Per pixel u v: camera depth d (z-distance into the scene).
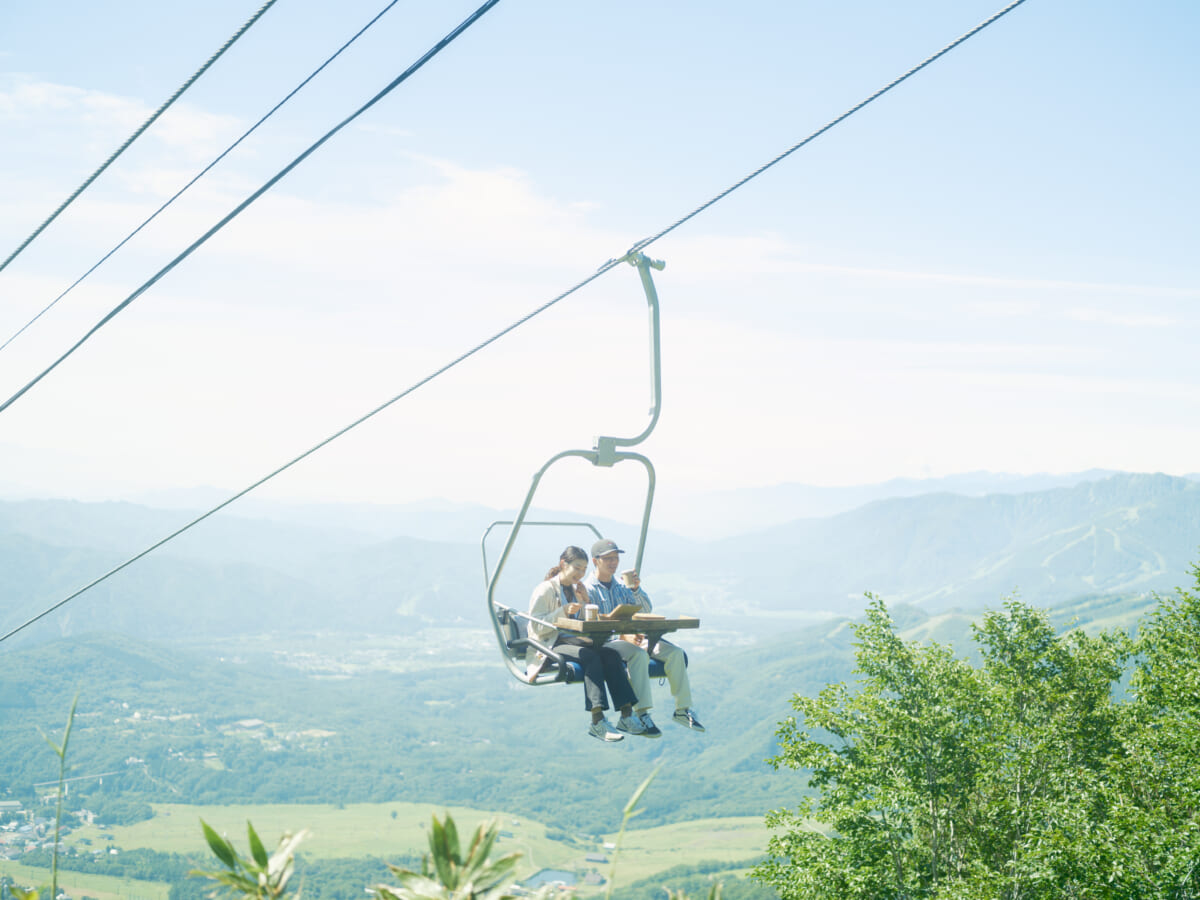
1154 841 16.58
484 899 1.88
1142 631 24.27
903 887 20.80
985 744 20.88
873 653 23.03
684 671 7.82
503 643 7.89
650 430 8.05
